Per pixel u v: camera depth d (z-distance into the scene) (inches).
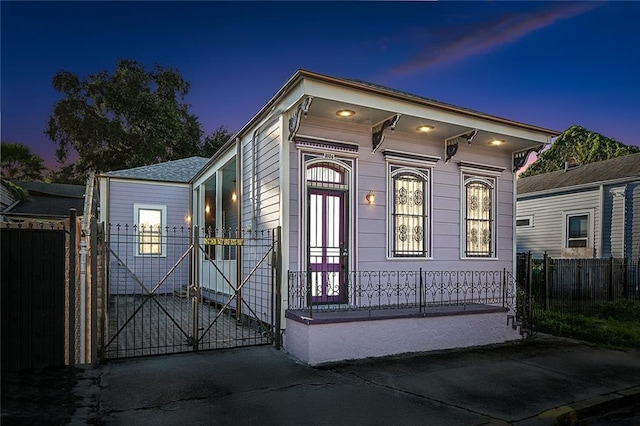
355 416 163.8
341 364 236.7
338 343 243.9
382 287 310.3
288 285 271.0
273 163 293.6
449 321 285.4
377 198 312.2
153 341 281.4
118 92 1146.7
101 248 236.7
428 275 330.3
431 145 339.3
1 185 658.8
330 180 300.2
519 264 432.5
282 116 276.8
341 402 178.4
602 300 481.7
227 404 172.7
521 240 793.6
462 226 349.7
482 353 273.6
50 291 208.1
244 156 362.3
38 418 151.7
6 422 145.9
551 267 452.4
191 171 641.6
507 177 381.7
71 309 212.5
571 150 1579.7
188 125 1272.1
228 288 406.3
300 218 281.9
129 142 1169.4
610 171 696.4
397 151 318.3
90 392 180.9
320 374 216.8
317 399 181.2
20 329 202.7
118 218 556.4
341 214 302.5
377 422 158.9
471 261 352.5
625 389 207.0
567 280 460.8
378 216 312.0
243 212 361.7
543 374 229.6
